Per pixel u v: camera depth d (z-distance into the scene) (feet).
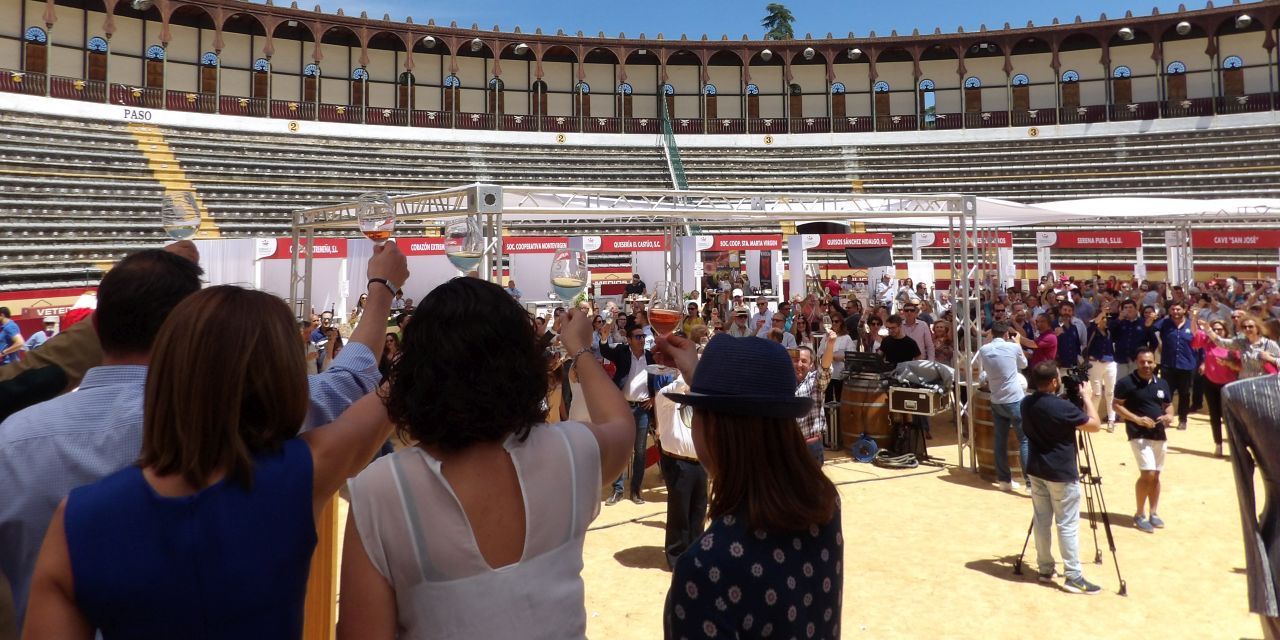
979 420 33.50
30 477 5.82
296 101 135.54
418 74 145.89
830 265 122.83
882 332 49.52
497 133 145.07
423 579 5.44
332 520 11.60
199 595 4.79
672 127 154.40
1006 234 101.96
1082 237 79.92
